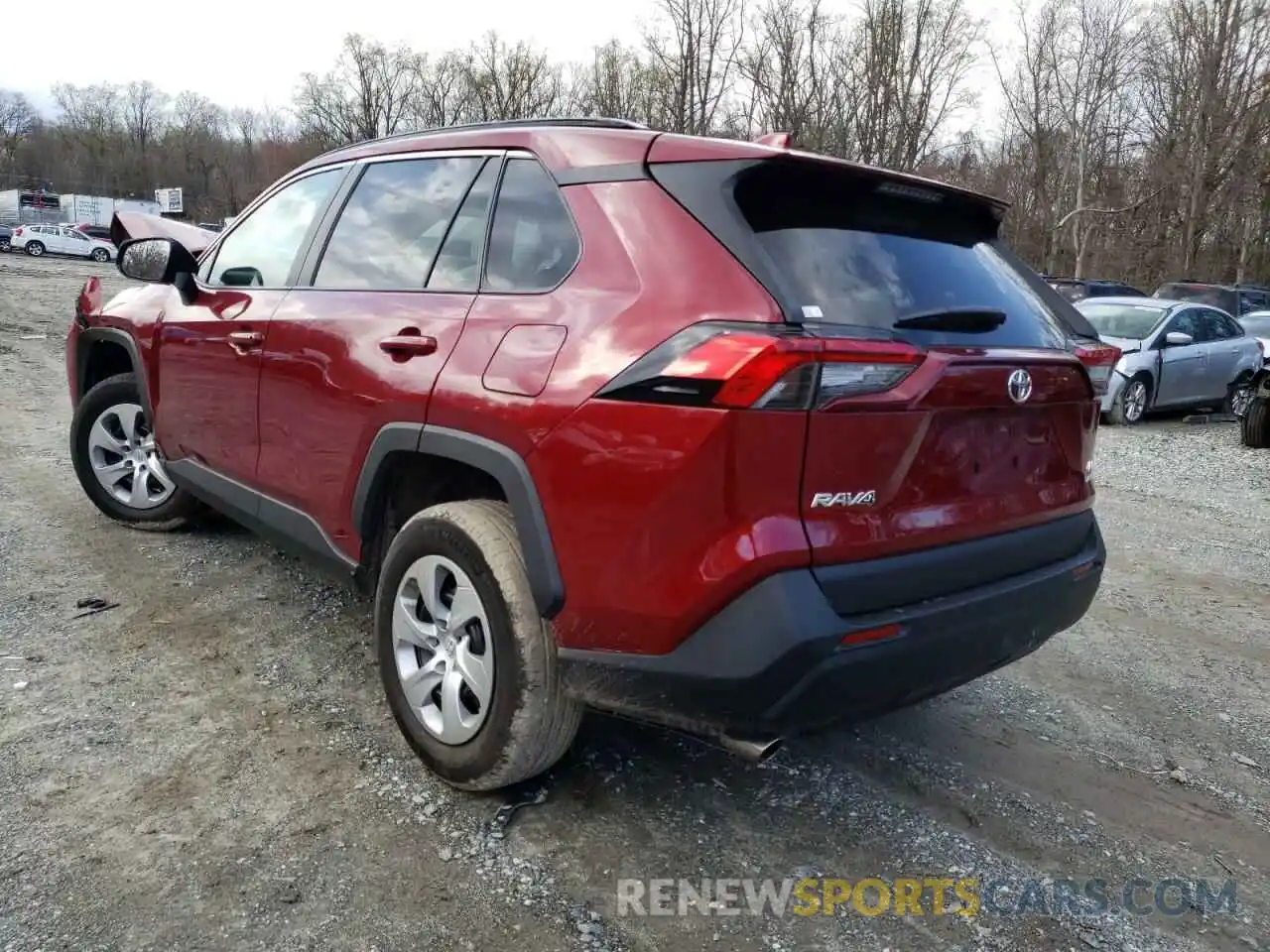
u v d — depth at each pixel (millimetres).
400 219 3170
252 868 2402
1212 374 12438
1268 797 3146
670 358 2166
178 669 3416
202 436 3955
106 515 4941
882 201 2646
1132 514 7102
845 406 2131
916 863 2643
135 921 2195
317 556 3354
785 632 2088
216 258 4148
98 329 4711
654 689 2291
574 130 2738
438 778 2818
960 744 3344
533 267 2625
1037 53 36938
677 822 2723
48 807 2578
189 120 95250
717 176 2340
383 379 2855
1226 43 33562
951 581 2422
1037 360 2559
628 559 2236
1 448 6438
